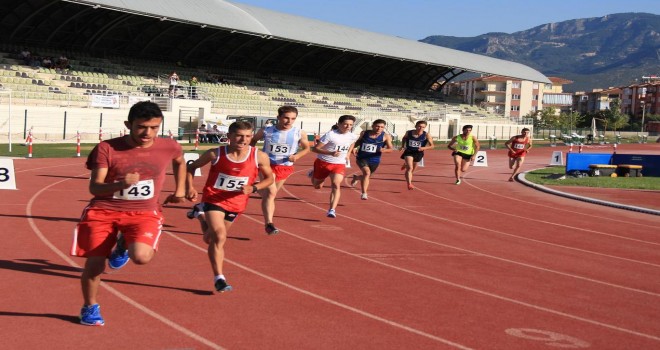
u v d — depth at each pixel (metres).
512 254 10.09
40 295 6.59
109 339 5.42
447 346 5.59
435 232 11.93
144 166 5.56
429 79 77.50
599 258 10.08
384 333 5.87
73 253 5.55
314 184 13.10
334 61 64.38
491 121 72.81
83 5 40.59
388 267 8.71
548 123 113.88
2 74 36.69
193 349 5.27
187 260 8.48
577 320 6.57
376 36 64.31
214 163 7.03
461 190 19.91
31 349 5.11
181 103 40.53
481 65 72.38
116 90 41.12
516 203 17.09
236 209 7.18
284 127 10.56
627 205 16.53
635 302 7.42
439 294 7.37
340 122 12.35
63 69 40.84
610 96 160.12
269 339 5.58
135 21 47.16
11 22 42.16
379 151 15.53
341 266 8.62
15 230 10.07
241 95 49.78
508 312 6.75
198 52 54.03
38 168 20.84
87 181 17.70
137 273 7.66
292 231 11.16
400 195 17.78
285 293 7.10
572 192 19.58
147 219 5.69
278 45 57.50
